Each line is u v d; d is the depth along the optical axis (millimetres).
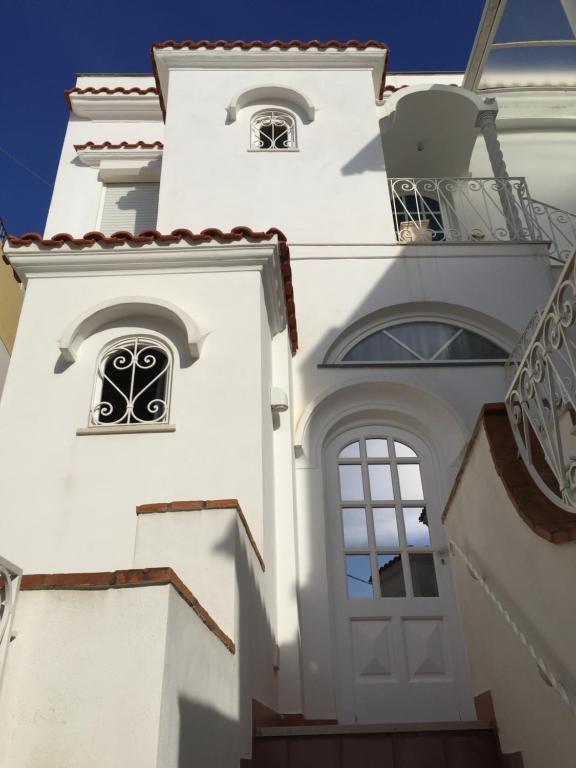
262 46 9812
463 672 5781
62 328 5309
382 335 7559
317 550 6113
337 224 8195
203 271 5559
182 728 2352
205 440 4816
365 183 8602
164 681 2168
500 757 4188
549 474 3662
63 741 2080
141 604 2264
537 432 3363
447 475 6590
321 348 7199
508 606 3854
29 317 5359
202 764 2607
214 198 8406
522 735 3826
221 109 9344
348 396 6996
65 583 2299
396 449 6875
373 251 7879
